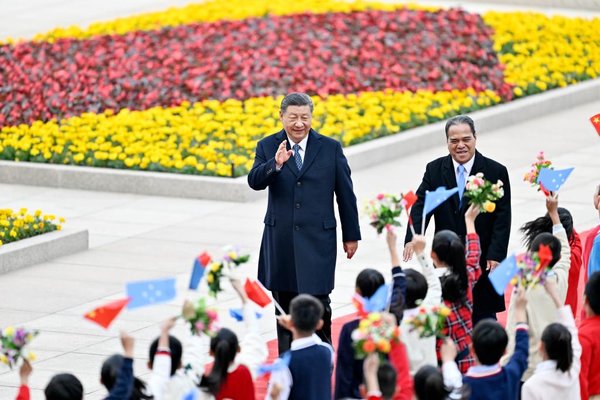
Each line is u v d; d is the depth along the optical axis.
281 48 49.41
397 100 47.16
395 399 18.39
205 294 30.67
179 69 47.38
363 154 42.91
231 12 59.59
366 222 37.16
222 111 44.12
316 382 19.02
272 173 24.61
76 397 17.97
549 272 21.44
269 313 29.53
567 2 74.62
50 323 28.91
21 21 70.19
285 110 24.98
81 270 33.03
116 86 46.38
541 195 39.41
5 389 24.72
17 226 34.25
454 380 18.22
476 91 49.62
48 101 45.78
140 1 76.19
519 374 18.75
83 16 71.56
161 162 41.38
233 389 18.75
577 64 54.91
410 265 32.81
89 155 42.56
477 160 25.02
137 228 36.94
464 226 24.98
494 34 54.72
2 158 43.38
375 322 16.86
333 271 25.27
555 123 49.47
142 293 16.89
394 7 59.22
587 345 20.84
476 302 24.73
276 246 25.27
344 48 50.12
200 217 38.09
